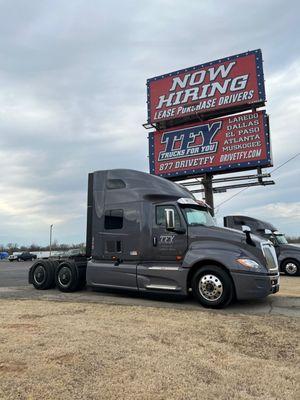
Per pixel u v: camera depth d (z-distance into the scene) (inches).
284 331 264.2
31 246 4111.7
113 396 153.5
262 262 358.3
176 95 859.4
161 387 162.9
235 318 305.7
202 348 221.8
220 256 360.8
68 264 467.8
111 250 428.1
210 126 818.8
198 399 153.8
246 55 799.1
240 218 715.4
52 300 390.3
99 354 199.9
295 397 159.8
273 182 781.9
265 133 771.4
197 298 366.3
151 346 218.8
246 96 786.8
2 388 157.4
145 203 414.9
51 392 155.1
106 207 439.5
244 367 192.2
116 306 351.3
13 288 516.1
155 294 434.0
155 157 868.0
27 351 202.2
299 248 709.3
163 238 397.1
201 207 420.5
